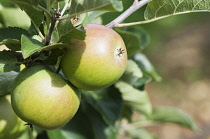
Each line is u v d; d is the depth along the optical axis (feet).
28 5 2.11
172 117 3.71
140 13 3.07
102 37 2.11
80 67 2.09
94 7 1.96
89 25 2.16
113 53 2.12
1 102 2.45
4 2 2.50
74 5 2.00
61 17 2.06
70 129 2.72
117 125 2.95
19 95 2.10
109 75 2.12
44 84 2.10
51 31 2.07
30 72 2.12
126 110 3.11
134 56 3.15
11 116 2.46
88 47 2.09
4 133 2.47
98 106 2.73
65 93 2.12
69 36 2.03
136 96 2.93
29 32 2.26
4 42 2.06
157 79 3.04
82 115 2.77
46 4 2.16
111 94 2.77
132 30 3.42
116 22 2.25
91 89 2.16
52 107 2.10
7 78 2.27
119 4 1.94
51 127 2.15
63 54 2.09
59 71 2.18
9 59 2.12
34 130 2.69
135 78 2.78
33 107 2.09
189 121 3.68
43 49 2.05
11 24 2.52
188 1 2.27
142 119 3.73
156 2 2.28
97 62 2.09
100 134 2.79
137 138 3.77
